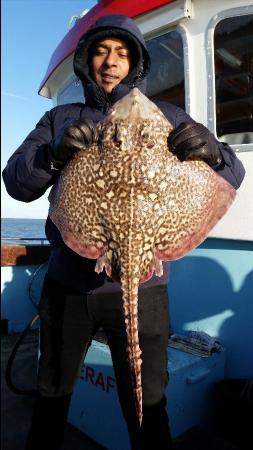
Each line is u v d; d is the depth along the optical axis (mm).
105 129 962
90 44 1234
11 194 1184
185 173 952
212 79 1824
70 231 997
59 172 1099
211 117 1839
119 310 1162
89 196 961
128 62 1248
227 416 1605
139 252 914
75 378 1241
